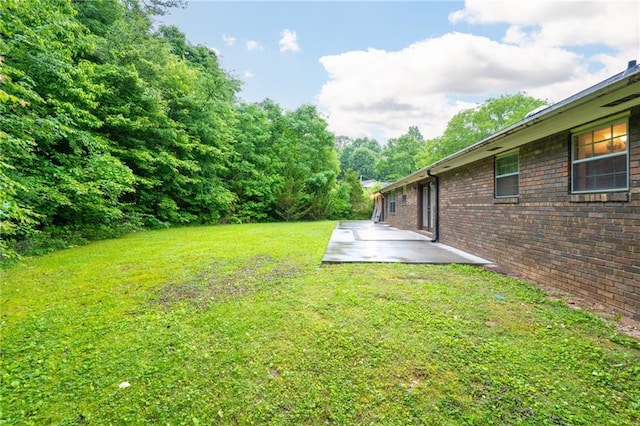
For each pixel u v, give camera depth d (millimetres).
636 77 2422
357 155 53844
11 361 2432
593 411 1795
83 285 4398
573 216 3857
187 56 19594
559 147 4125
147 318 3248
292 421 1788
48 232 7969
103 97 10758
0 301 3764
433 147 29109
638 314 2986
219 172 18797
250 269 5262
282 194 20625
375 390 2023
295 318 3146
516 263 5023
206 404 1938
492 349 2467
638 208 3014
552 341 2592
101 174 8727
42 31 7047
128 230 10922
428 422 1741
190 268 5359
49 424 1789
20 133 6402
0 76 4562
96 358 2475
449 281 4379
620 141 3287
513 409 1816
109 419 1823
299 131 23453
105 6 11250
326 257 6191
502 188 5594
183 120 15125
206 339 2771
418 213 11484
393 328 2865
